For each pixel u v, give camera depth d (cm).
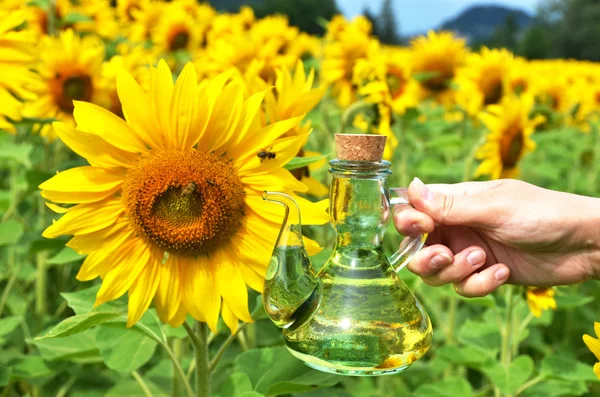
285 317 50
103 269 63
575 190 218
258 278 64
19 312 125
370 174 49
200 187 62
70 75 123
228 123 63
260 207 62
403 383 124
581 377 91
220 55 136
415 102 150
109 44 186
